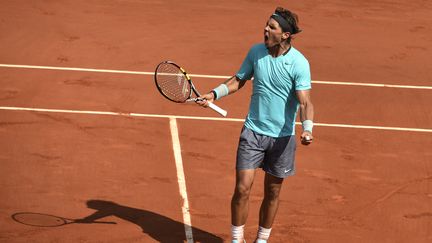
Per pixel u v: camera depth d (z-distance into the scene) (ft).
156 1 159.02
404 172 83.35
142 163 81.51
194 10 153.69
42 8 146.72
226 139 90.07
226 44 131.64
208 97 60.70
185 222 68.64
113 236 65.00
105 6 151.94
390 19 156.56
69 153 82.94
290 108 59.06
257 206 72.59
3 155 81.15
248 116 60.18
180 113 97.66
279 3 164.45
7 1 149.89
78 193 73.26
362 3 168.66
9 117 92.89
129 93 104.17
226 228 68.13
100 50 123.34
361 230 69.26
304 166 82.94
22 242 62.90
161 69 73.51
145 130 91.35
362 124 97.91
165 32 136.26
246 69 60.13
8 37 126.93
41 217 67.72
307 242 66.28
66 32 132.26
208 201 73.26
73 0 154.51
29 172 77.30
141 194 73.92
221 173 80.07
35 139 86.43
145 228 66.95
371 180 80.64
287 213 71.51
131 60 119.24
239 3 162.20
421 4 170.71
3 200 70.49
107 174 78.07
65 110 96.53
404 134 95.35
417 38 143.54
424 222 71.51
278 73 57.67
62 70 112.47
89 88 105.29
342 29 147.02
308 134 56.13
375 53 131.95
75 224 66.80
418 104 106.83
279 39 57.06
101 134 89.20
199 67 117.91
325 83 113.60
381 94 110.22
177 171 79.87
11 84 105.09
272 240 66.13
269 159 60.23
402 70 122.83
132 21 142.20
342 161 85.30
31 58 117.08
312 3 166.30
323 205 73.82
